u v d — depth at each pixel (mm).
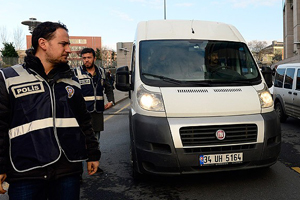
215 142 3420
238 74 4207
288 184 3801
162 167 3400
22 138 1808
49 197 2016
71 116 1977
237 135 3465
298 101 7375
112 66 37125
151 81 3934
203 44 4535
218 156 3391
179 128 3391
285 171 4297
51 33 1912
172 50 4379
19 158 1797
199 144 3396
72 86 2053
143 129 3521
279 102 8547
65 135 1908
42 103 1863
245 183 3871
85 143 2135
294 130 7328
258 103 3752
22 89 1837
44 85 1899
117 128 8320
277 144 3670
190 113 3520
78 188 2027
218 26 5062
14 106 1828
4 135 1809
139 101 3760
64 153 1886
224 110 3572
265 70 4680
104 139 6922
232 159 3422
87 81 4188
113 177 4285
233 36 4852
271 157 3592
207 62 4277
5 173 1798
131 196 3588
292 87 7762
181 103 3588
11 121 1840
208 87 3891
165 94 3697
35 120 1832
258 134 3512
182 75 4055
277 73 8883
